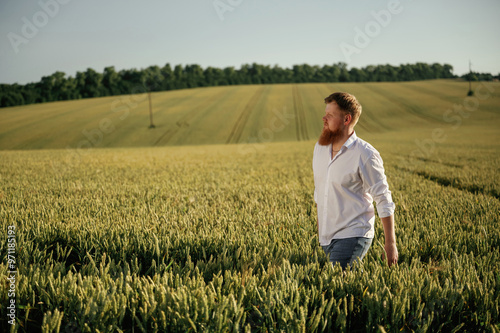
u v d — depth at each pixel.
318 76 111.75
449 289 2.31
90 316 1.98
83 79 87.75
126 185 8.29
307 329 2.02
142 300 2.16
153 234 3.46
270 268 2.68
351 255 2.68
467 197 6.55
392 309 2.09
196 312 1.99
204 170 12.80
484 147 26.14
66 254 3.55
